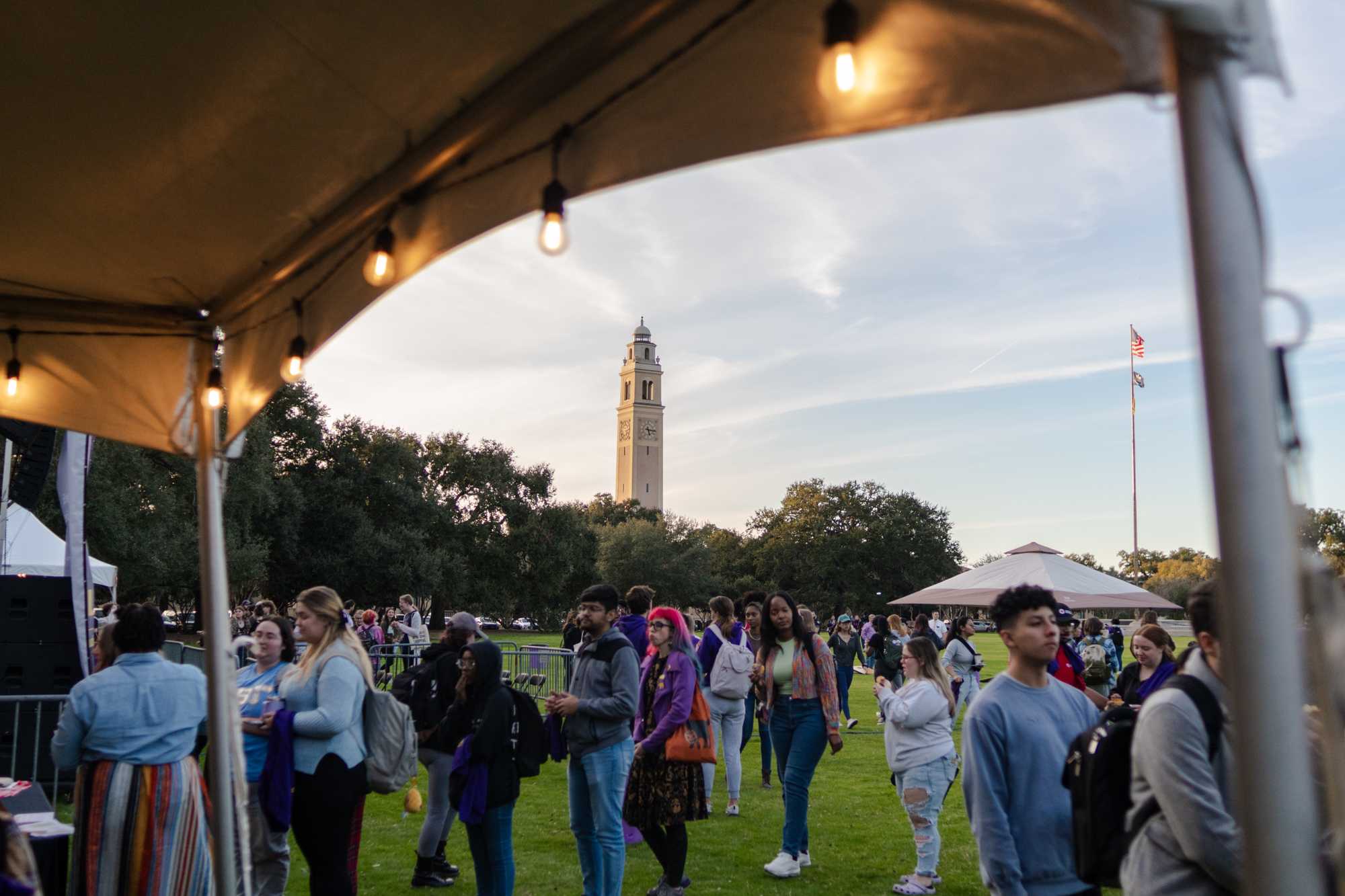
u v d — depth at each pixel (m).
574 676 5.77
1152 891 2.47
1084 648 11.91
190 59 2.43
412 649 18.88
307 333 3.57
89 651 8.99
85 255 3.61
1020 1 1.50
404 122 2.58
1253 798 1.38
